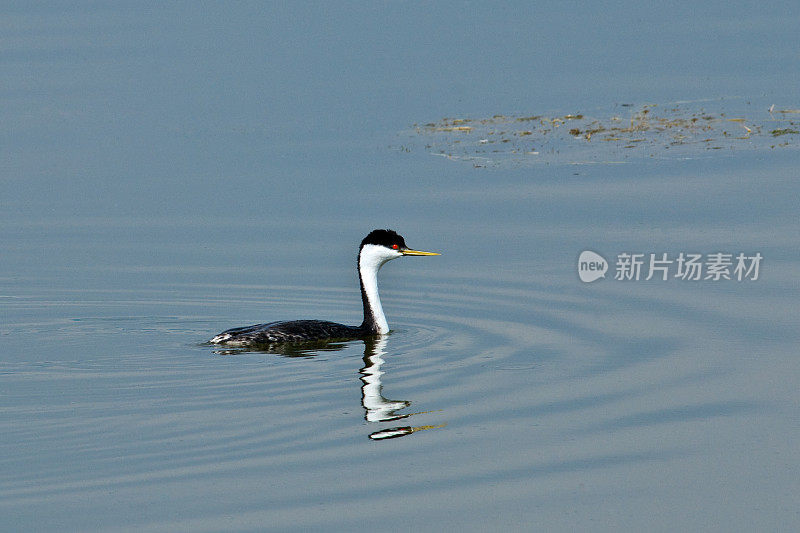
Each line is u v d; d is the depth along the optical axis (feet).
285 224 73.82
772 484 35.63
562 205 75.61
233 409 42.06
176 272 64.69
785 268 61.41
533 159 87.81
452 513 33.58
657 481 35.91
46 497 34.47
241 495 34.71
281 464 37.06
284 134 97.91
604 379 45.93
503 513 33.63
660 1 150.10
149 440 39.04
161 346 50.75
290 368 47.34
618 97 106.93
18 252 68.80
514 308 57.21
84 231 73.20
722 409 42.24
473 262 65.57
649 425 40.73
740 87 108.47
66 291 61.00
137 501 34.19
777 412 41.86
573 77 115.24
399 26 138.82
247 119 103.24
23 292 60.85
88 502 34.09
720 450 38.40
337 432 40.01
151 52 128.98
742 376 45.93
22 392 43.83
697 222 70.44
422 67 120.57
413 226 72.33
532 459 37.70
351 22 141.79
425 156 89.56
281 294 60.85
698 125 95.50
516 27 137.90
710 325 53.11
